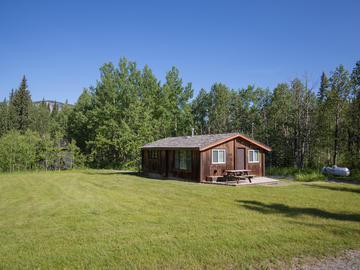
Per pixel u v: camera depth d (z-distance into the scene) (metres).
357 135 26.25
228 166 19.25
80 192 13.84
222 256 4.99
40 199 11.95
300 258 4.92
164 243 5.72
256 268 4.52
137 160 35.19
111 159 39.28
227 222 7.43
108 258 4.96
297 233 6.37
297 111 30.58
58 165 31.41
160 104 42.91
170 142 23.25
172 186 15.77
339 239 5.93
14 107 60.75
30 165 29.92
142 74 43.03
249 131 42.91
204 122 47.69
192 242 5.75
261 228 6.82
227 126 45.31
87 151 43.78
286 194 12.45
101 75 39.91
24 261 4.88
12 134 29.45
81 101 47.91
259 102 43.34
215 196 11.94
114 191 13.97
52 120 72.19
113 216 8.29
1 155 28.28
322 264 4.65
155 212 8.79
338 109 26.47
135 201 10.89
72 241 5.95
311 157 35.25
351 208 9.37
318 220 7.66
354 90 25.22
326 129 29.28
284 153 36.56
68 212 9.00
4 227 7.23
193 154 18.75
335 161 27.00
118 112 37.25
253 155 20.75
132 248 5.45
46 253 5.25
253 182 17.39
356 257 4.95
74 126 45.22
